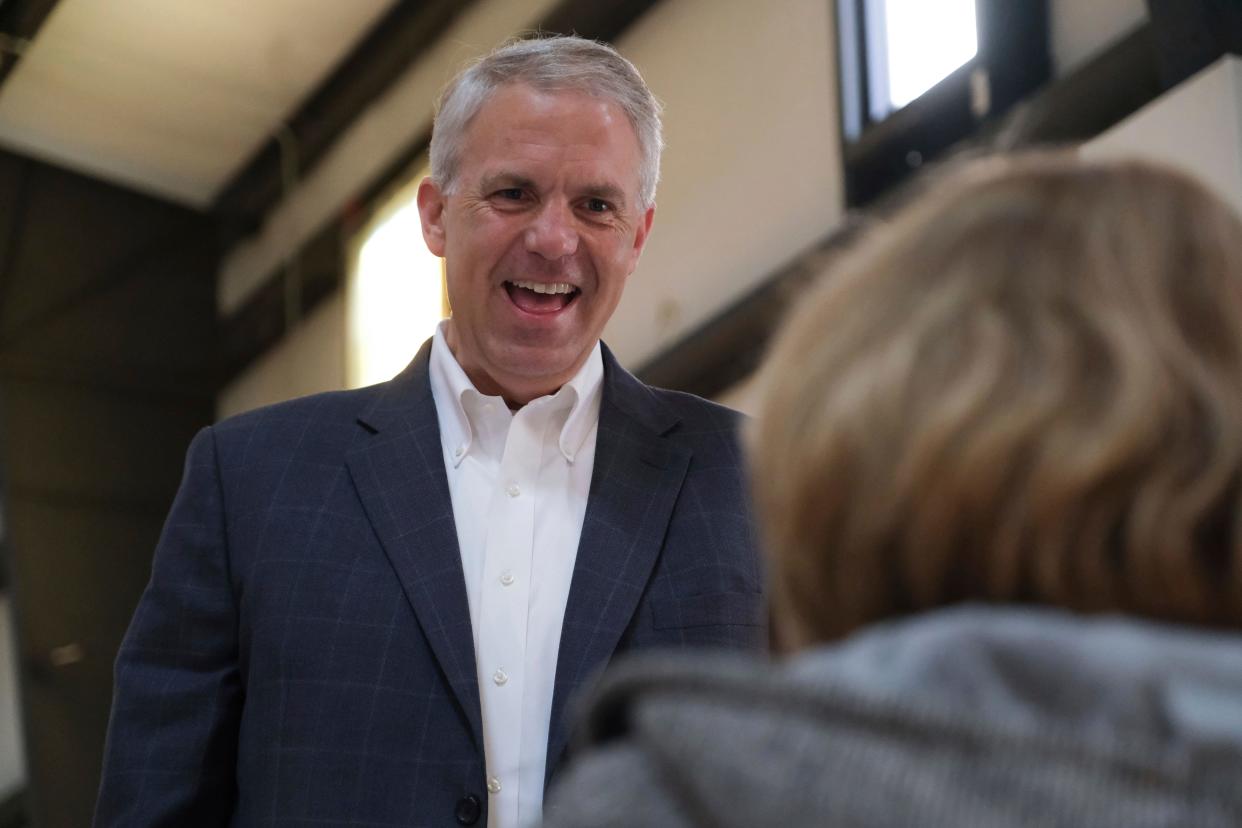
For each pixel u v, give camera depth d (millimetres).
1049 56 5539
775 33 6961
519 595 1953
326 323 11008
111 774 1917
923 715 654
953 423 749
